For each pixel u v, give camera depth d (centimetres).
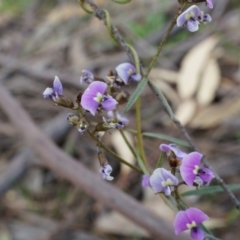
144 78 34
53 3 83
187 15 32
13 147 57
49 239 50
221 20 70
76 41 74
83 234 49
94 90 32
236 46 66
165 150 33
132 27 71
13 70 67
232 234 47
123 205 45
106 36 73
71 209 52
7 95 55
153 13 74
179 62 66
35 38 77
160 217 45
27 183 55
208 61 62
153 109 59
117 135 54
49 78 65
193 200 50
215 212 49
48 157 49
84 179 47
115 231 49
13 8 82
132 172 53
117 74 36
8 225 51
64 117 58
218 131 56
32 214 52
